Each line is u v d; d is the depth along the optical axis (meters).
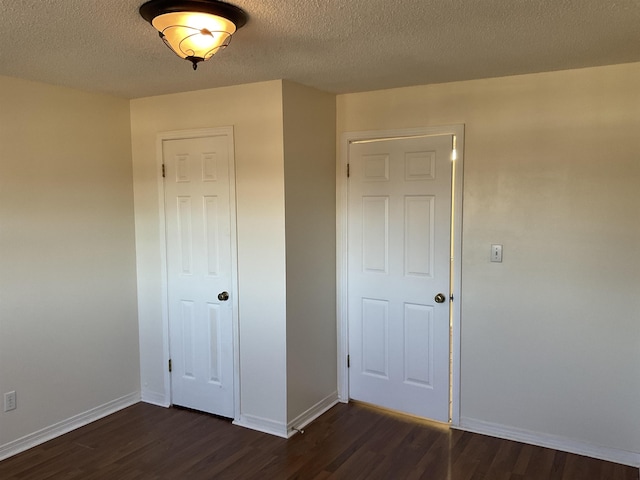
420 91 3.28
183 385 3.69
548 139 2.93
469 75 2.98
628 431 2.87
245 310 3.35
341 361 3.77
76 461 2.96
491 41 2.31
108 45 2.33
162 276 3.66
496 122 3.06
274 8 1.87
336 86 3.29
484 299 3.18
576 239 2.91
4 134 2.93
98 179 3.47
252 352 3.35
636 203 2.75
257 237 3.25
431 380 3.44
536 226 3.00
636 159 2.73
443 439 3.20
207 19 1.84
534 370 3.08
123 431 3.34
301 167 3.27
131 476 2.81
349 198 3.62
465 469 2.85
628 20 2.04
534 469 2.84
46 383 3.21
